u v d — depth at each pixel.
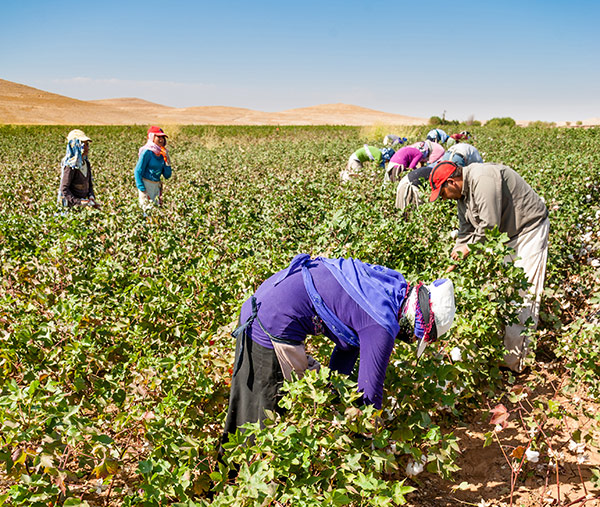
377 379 2.59
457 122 43.44
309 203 6.52
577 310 5.08
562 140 18.39
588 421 3.47
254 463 2.18
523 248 4.17
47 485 2.28
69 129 36.28
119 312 3.76
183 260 4.93
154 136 7.85
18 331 3.40
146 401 3.09
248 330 2.77
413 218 5.58
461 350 3.44
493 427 3.61
